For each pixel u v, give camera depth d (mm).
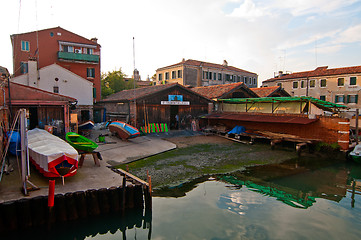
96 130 22344
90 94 27328
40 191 7699
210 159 13695
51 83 25078
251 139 18188
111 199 7797
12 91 13688
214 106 25453
